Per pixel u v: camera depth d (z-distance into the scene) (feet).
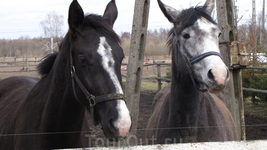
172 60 9.03
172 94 8.71
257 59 22.84
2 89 11.37
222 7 10.93
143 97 27.43
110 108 5.76
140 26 9.51
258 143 5.03
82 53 6.12
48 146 7.29
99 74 5.93
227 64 10.87
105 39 6.18
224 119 9.49
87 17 6.68
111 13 7.65
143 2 9.47
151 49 87.86
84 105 6.71
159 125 9.34
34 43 115.34
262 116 19.49
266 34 44.16
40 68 8.50
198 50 7.38
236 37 11.07
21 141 7.60
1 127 8.85
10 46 107.55
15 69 58.80
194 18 7.70
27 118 7.80
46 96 7.79
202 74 7.22
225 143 4.98
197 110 8.33
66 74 7.06
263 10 51.52
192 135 8.27
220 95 12.08
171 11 8.55
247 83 22.84
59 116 7.19
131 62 9.64
